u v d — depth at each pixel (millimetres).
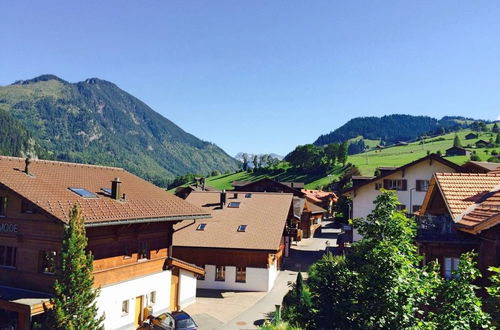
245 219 36562
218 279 33062
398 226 10406
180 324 20828
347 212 70625
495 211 12984
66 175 25000
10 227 21547
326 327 11141
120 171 30672
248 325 24531
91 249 21234
